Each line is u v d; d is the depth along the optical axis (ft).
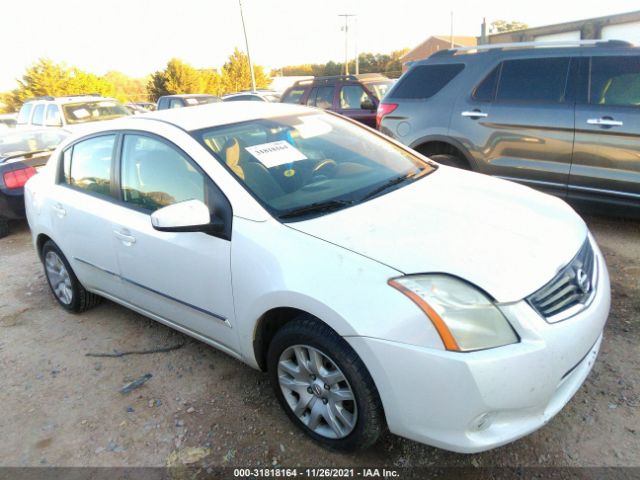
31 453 9.11
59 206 12.71
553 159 16.28
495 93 17.30
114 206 11.21
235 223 8.73
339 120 12.51
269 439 8.84
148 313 11.51
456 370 6.58
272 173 9.52
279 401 8.98
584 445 8.04
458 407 6.69
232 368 10.94
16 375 11.57
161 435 9.18
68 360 11.97
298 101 36.60
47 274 14.58
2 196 21.86
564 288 7.42
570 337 7.07
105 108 39.27
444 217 8.48
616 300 11.91
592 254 8.68
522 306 6.85
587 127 15.38
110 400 10.32
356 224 8.27
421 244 7.64
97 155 11.97
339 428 8.05
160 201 10.23
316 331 7.75
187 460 8.55
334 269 7.48
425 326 6.73
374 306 7.02
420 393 6.83
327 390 8.04
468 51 18.29
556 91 16.11
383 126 20.30
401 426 7.18
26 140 25.54
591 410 8.68
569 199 16.39
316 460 8.30
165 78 149.59
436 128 18.63
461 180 10.61
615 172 15.17
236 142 10.00
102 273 12.03
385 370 6.95
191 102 54.54
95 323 13.65
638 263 13.62
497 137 17.28
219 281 8.96
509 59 17.06
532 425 7.04
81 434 9.44
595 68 15.47
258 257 8.29
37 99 39.91
